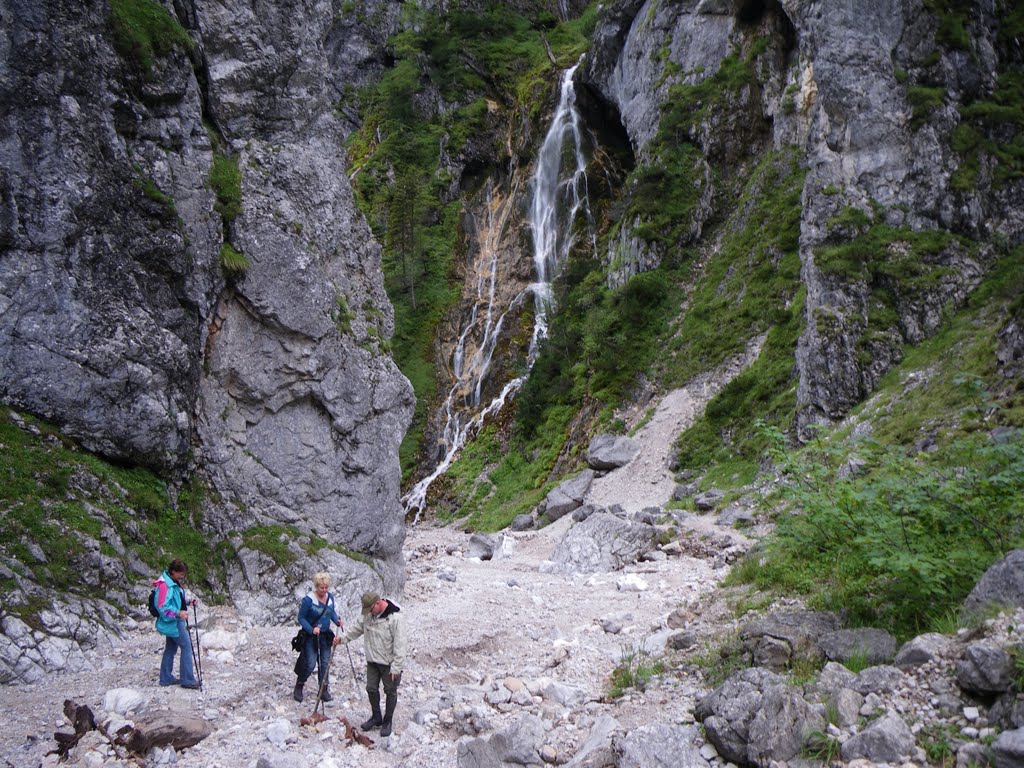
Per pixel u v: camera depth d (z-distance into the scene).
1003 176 25.38
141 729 7.29
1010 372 18.72
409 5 61.69
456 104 54.94
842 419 23.47
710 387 30.09
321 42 15.17
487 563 20.25
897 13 27.03
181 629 8.69
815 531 11.30
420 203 48.88
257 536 12.04
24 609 9.14
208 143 12.92
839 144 27.08
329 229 14.49
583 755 7.05
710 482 25.36
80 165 11.04
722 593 12.80
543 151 48.28
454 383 42.50
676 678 8.91
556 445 33.19
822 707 6.73
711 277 33.91
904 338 24.00
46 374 10.65
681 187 36.94
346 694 8.94
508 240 47.44
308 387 13.26
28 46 10.80
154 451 11.48
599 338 34.28
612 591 14.91
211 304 12.49
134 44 12.00
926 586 8.41
